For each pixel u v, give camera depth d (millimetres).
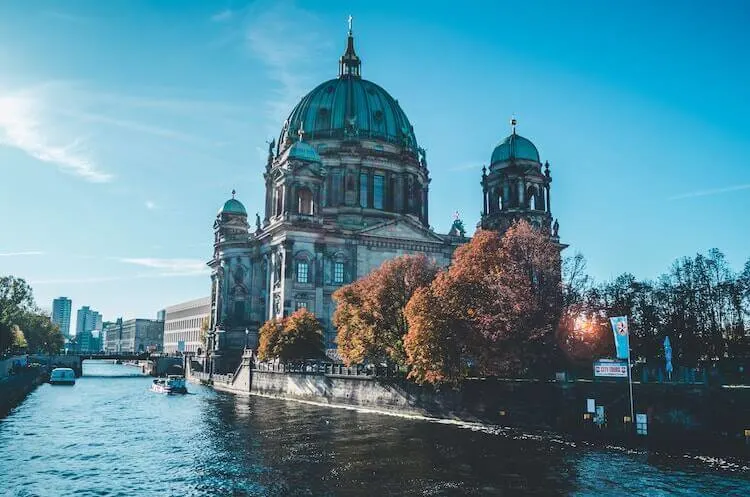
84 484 43375
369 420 72312
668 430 54562
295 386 101062
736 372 75938
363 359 86375
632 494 39094
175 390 116000
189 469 47156
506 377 72875
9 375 115438
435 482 42156
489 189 128250
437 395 73688
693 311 96250
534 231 72562
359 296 87688
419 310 70312
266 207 153000
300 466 47375
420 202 153250
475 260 72438
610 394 58938
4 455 53156
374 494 39656
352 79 157750
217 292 149500
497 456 50000
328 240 125688
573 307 67375
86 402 99250
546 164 128625
